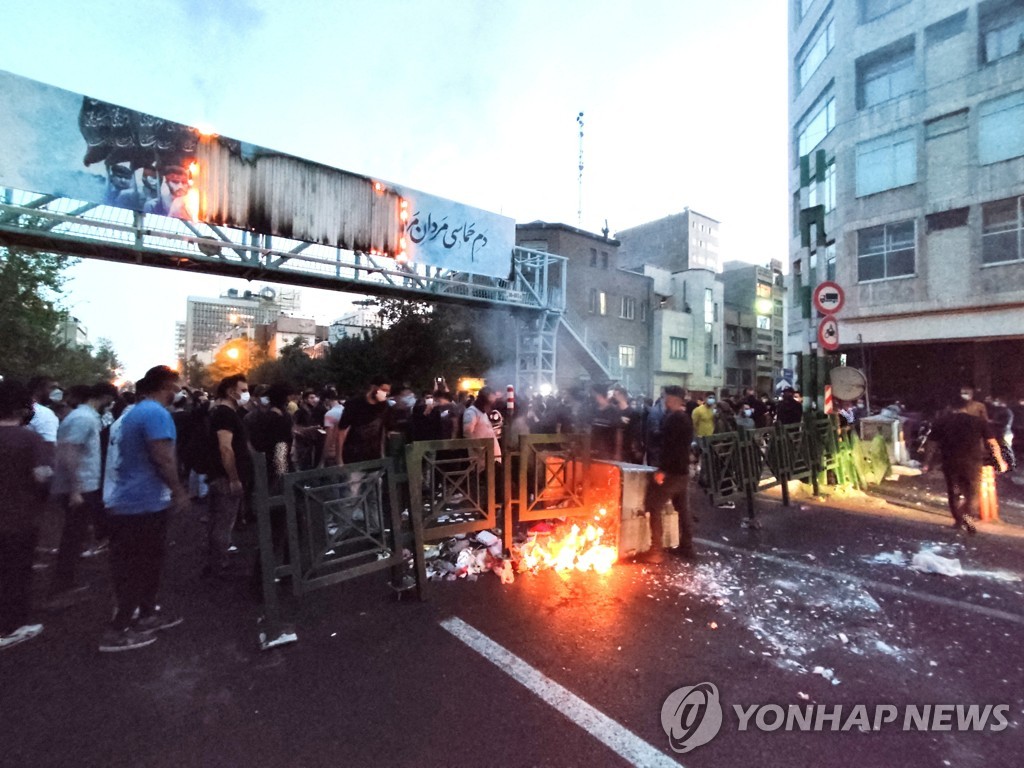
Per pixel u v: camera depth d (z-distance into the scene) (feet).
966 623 12.74
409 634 12.03
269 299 262.06
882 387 68.44
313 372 81.15
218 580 15.57
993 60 53.57
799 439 26.40
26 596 11.84
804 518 23.13
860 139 64.13
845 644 11.66
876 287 62.44
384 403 20.27
